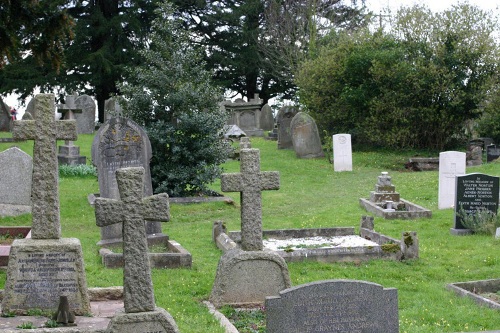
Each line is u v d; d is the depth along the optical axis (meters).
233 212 20.81
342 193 24.30
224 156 22.81
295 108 35.66
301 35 48.88
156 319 8.24
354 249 14.45
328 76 36.03
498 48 33.50
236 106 43.28
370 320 8.80
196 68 23.41
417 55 34.69
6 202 18.77
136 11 52.31
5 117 37.78
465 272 13.77
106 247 15.51
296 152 31.70
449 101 33.72
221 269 11.43
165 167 22.12
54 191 10.34
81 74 51.88
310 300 8.68
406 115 34.34
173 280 12.67
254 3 55.00
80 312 10.15
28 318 9.82
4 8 17.16
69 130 10.38
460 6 34.56
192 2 54.44
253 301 11.45
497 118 34.66
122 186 8.48
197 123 21.89
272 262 11.52
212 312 10.83
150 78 22.52
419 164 29.84
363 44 35.53
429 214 19.34
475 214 17.25
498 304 11.51
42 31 17.67
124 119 17.19
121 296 11.08
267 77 57.72
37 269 10.14
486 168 26.80
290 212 21.16
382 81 34.41
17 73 50.22
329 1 52.53
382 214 19.55
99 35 52.00
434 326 10.53
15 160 18.83
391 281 13.10
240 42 55.41
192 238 16.97
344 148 28.77
